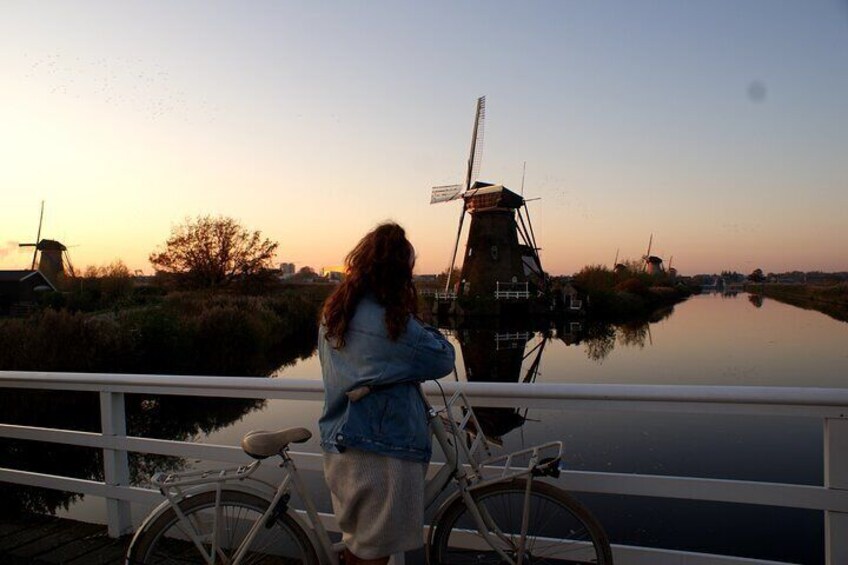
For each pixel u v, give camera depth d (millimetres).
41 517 3279
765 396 2014
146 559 1936
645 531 5234
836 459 2020
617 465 7152
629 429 8766
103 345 13539
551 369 20438
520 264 43656
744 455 7570
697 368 19062
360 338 1772
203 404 11766
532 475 1919
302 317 30422
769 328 33469
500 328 37594
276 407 11484
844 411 1995
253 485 2010
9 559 2795
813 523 5352
